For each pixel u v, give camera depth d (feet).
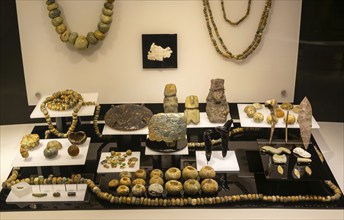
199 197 3.20
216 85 3.89
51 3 3.90
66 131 3.98
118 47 4.11
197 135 3.85
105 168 3.46
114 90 4.25
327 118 4.31
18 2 3.94
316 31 4.06
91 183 3.32
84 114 3.72
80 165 3.53
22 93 4.21
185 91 4.25
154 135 3.58
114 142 3.81
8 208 3.14
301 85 4.25
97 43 4.09
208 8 3.96
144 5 3.99
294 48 4.12
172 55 4.11
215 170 3.45
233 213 3.09
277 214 3.09
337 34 4.04
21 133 4.10
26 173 3.46
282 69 4.18
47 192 3.26
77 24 4.05
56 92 4.05
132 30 4.06
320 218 3.06
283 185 3.32
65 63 4.15
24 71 4.14
